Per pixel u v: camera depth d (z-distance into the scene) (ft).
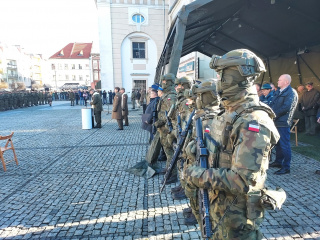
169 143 12.80
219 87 4.92
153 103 16.90
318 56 23.11
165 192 12.19
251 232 4.97
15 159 17.37
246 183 4.18
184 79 10.96
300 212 9.94
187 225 9.30
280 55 29.17
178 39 14.32
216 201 5.15
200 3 14.57
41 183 13.82
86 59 220.02
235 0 16.97
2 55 170.81
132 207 10.80
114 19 72.90
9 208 10.96
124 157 18.65
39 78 224.12
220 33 28.66
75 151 20.83
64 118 45.98
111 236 8.76
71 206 11.03
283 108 13.38
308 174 13.83
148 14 74.33
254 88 4.81
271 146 4.57
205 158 5.29
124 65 75.92
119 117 30.89
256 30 26.09
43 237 8.82
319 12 19.31
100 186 13.19
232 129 4.61
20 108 75.25
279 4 19.33
